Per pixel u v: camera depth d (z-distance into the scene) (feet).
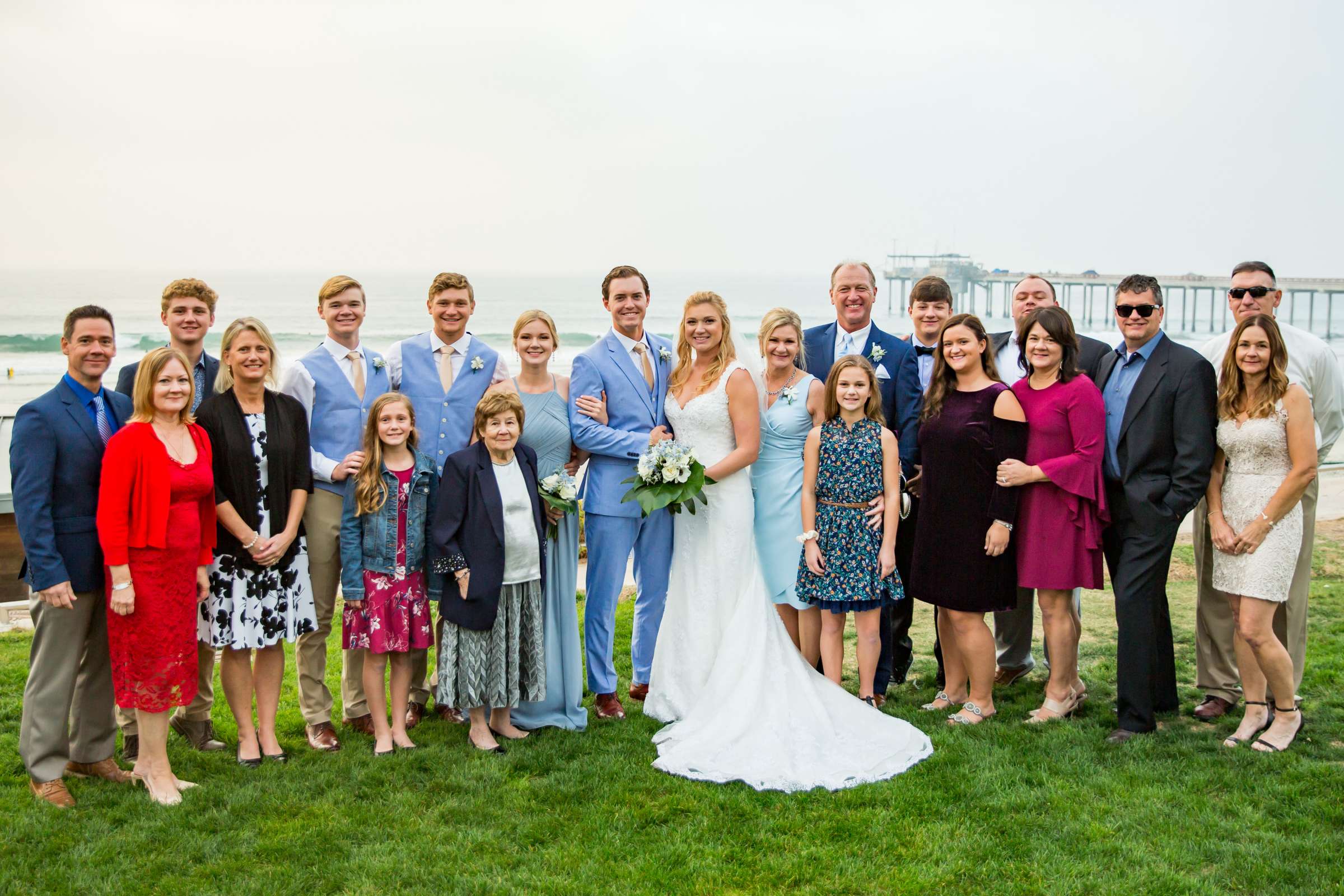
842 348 19.17
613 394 17.74
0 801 13.62
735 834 12.78
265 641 14.62
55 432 13.34
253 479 14.49
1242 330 15.20
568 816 13.30
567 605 16.87
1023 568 16.46
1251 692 15.67
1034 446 16.16
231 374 15.10
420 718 17.40
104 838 12.53
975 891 11.32
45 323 168.76
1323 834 12.41
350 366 16.53
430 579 15.60
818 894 11.30
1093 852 12.10
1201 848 12.15
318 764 15.01
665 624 17.70
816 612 18.08
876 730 15.93
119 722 15.93
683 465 16.24
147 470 13.16
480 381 17.24
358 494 15.01
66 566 13.39
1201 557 17.28
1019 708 17.49
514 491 15.72
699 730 15.94
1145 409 15.79
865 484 16.81
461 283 17.15
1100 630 23.12
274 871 11.78
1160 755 15.01
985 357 16.78
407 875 11.70
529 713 16.79
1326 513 38.88
